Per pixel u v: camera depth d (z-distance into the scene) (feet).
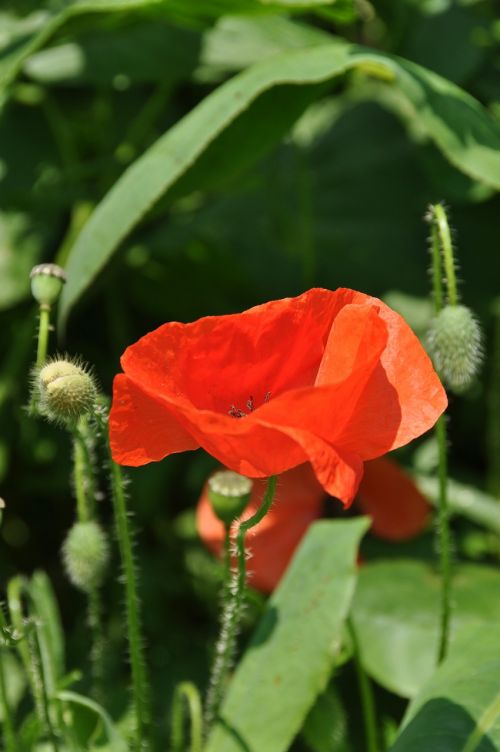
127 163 2.83
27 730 2.21
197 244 2.82
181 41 2.73
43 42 2.58
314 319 1.99
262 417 1.92
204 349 1.98
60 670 2.30
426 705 2.11
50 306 2.17
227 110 2.37
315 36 2.73
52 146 2.85
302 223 2.83
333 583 2.27
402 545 2.69
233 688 2.26
